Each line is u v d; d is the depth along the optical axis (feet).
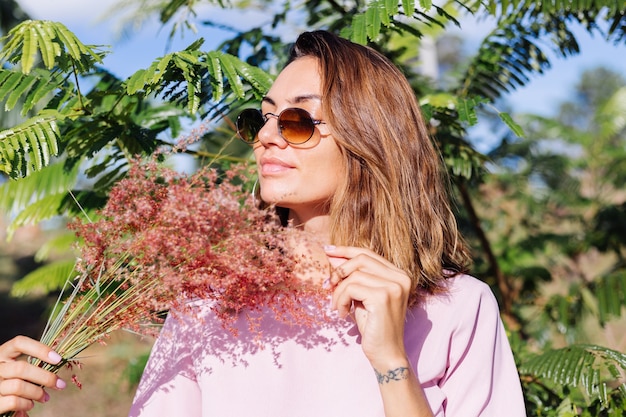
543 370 6.41
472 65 8.12
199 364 4.40
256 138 4.80
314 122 4.37
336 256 4.09
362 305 3.97
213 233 3.79
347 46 4.66
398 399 3.85
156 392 4.50
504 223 14.51
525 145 14.37
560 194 15.16
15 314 37.91
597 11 7.25
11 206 7.03
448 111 6.73
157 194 3.89
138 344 23.97
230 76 5.19
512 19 7.55
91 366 25.52
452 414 4.34
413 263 4.49
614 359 6.33
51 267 10.33
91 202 6.84
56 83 5.32
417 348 4.36
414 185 4.69
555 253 14.65
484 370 4.42
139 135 5.98
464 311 4.48
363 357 4.23
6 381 3.77
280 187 4.37
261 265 4.04
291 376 4.22
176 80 5.27
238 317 4.36
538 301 11.57
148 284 3.83
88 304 4.01
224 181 3.90
